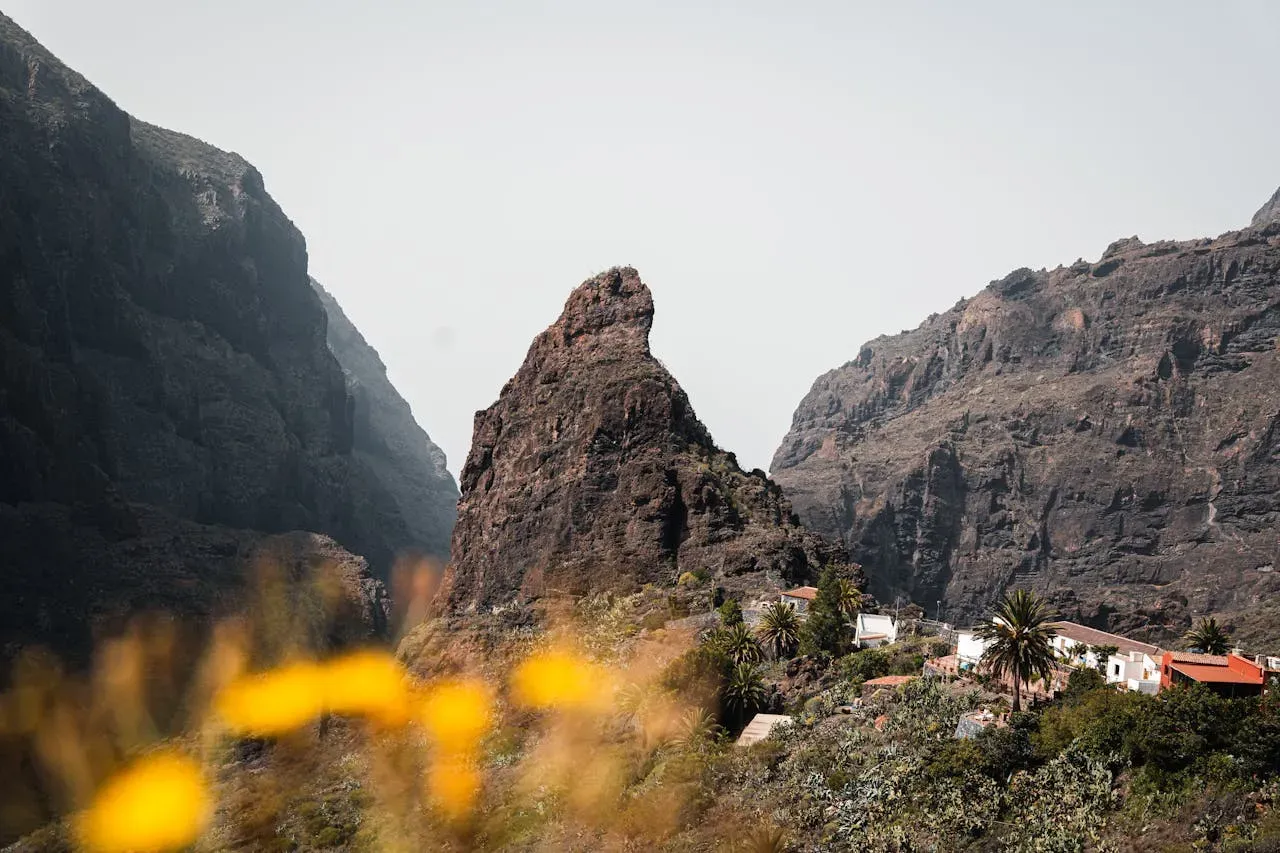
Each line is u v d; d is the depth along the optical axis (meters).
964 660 139.50
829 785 113.88
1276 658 165.25
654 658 172.62
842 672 150.75
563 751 149.25
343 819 153.25
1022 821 100.25
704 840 112.00
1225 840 90.19
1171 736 101.06
